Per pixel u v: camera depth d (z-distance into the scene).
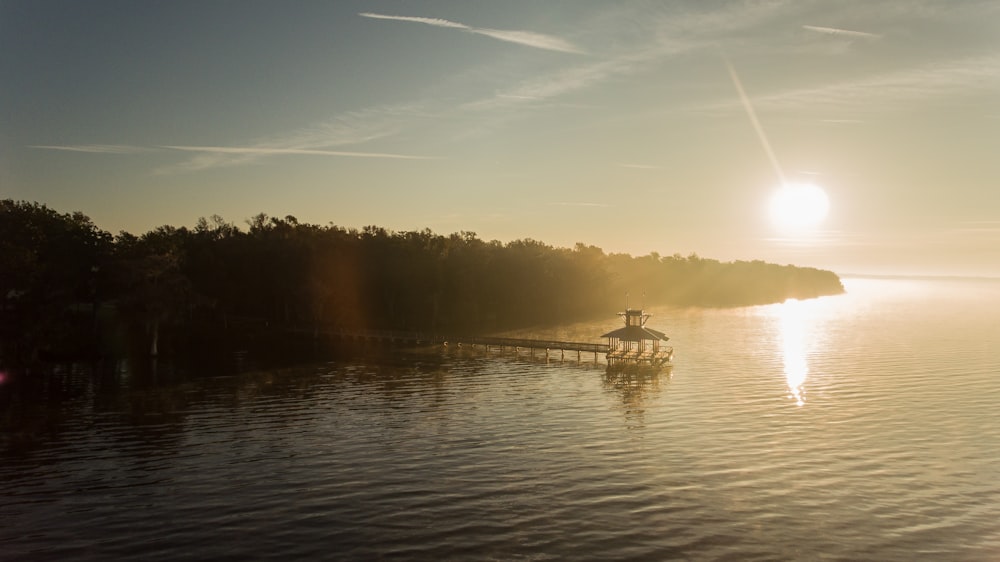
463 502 31.08
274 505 30.83
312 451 39.56
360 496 31.94
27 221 81.50
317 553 25.86
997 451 39.06
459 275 121.69
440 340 93.56
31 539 27.30
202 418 48.25
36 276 70.94
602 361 78.81
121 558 25.55
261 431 44.34
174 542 26.94
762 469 35.78
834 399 54.38
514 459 37.78
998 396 55.19
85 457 38.47
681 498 31.50
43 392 58.47
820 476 34.62
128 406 52.56
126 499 31.70
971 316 150.25
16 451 39.81
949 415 48.16
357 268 118.38
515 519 29.06
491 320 138.88
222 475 35.16
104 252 83.19
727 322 134.50
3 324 66.62
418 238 134.25
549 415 49.03
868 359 78.44
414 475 35.03
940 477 34.44
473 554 25.69
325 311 116.12
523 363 77.88
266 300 111.62
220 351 86.56
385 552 25.91
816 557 25.36
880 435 42.66
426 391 59.19
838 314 158.00
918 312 165.12
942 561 25.00
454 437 42.62
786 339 101.75
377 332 97.81
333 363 77.00
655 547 26.25
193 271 102.56
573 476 34.78
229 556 25.66
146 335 91.25
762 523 28.56
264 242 114.19
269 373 69.50
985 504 30.66
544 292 142.25
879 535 27.33
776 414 48.84
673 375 67.81
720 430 44.19
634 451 39.28
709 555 25.53
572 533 27.59
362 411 50.53
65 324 73.50
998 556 25.36
